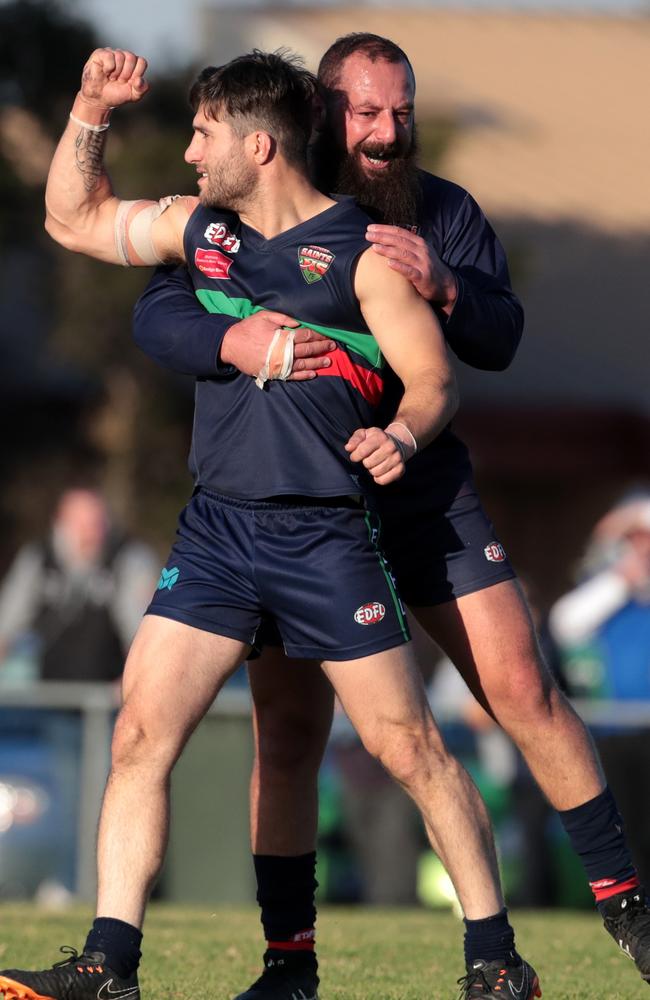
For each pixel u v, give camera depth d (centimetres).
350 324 1328
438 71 8438
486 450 6372
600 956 1894
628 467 6438
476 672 1455
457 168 7481
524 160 7850
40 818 2842
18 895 2825
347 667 1309
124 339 5650
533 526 6719
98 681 3123
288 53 1409
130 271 5519
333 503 1321
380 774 2867
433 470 1455
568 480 6706
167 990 1592
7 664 3266
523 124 8181
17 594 3209
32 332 6406
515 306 1480
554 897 2919
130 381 5697
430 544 1452
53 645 3144
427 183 1523
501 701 1455
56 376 6334
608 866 1480
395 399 1420
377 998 1573
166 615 1328
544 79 8731
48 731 2895
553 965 1817
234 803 2895
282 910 1512
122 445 5659
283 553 1315
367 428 1318
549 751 1462
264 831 1512
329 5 8306
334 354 1323
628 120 8500
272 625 1375
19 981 1268
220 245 1359
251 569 1323
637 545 3231
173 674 1314
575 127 8312
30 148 5722
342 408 1326
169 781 1332
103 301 5512
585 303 6981
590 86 8788
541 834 2925
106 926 1297
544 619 3114
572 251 7300
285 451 1317
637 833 2964
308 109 1347
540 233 7306
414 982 1681
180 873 2870
